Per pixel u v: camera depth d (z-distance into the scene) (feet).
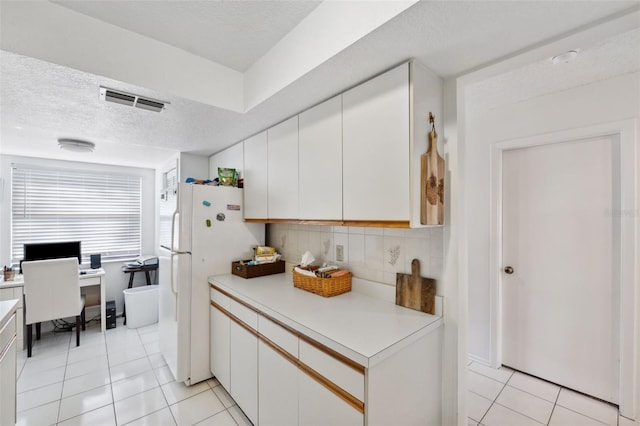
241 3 4.17
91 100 5.50
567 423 6.07
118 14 4.39
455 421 4.72
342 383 3.83
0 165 10.64
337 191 5.20
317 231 7.30
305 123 5.95
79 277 10.30
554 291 7.37
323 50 4.21
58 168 11.71
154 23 4.60
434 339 4.66
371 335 4.06
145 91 5.10
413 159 4.08
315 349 4.25
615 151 6.46
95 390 7.23
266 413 5.32
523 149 7.81
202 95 5.60
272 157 6.96
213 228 7.71
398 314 4.89
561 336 7.27
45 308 9.33
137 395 7.02
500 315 8.21
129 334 10.87
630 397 6.14
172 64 5.24
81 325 11.58
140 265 12.37
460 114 4.80
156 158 11.41
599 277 6.72
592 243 6.81
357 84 4.90
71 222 12.06
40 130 7.44
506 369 8.11
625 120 6.15
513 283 8.04
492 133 8.10
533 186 7.66
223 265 7.88
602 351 6.69
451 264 4.75
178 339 7.18
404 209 4.13
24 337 9.66
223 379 6.90
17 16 3.90
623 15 3.20
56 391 7.21
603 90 6.40
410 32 3.55
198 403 6.70
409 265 5.33
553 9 3.14
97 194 12.62
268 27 4.75
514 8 3.13
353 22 3.77
